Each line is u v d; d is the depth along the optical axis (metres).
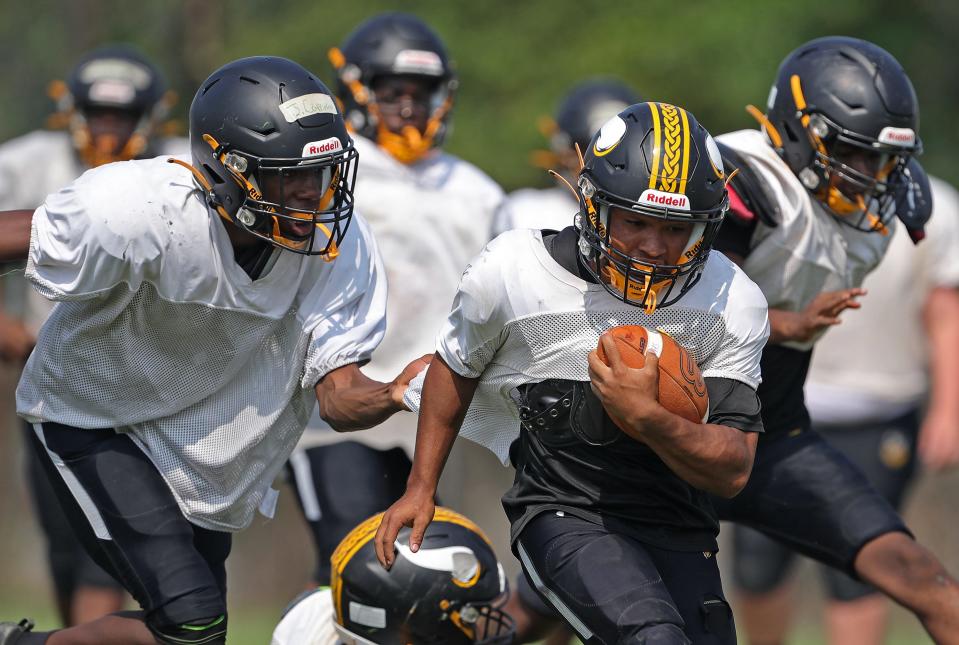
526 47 55.47
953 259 27.20
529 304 14.91
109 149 27.03
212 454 16.78
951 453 27.39
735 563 27.45
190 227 15.52
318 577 21.52
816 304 17.83
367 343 16.53
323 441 22.05
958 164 61.19
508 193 54.69
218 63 61.34
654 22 54.62
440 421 15.59
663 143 14.24
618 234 14.40
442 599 16.86
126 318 16.08
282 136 15.16
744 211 18.08
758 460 19.55
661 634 14.27
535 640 20.77
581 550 15.09
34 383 16.86
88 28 67.50
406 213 23.16
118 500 16.48
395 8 56.94
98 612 25.47
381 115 23.59
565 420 15.19
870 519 19.02
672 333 14.87
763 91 53.75
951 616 18.50
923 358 27.86
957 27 60.56
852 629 26.11
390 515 15.43
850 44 18.52
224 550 17.92
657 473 15.42
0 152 27.30
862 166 18.22
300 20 57.78
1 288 26.91
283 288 16.16
